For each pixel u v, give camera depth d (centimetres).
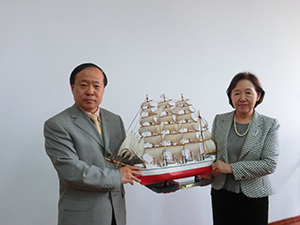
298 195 206
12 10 132
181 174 101
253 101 99
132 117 156
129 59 157
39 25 137
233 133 106
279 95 205
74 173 78
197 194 175
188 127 112
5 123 129
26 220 133
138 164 100
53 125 83
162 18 169
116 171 83
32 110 134
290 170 204
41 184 136
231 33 192
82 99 86
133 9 160
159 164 99
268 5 209
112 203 90
